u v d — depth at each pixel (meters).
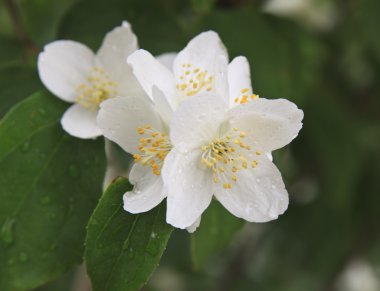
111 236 0.20
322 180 0.32
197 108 0.19
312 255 0.34
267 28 0.25
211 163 0.20
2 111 0.23
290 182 0.33
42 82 0.23
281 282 0.35
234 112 0.20
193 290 0.37
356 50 0.32
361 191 0.33
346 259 0.34
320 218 0.34
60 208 0.21
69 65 0.22
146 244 0.20
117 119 0.20
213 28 0.25
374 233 0.33
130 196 0.20
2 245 0.21
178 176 0.20
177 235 0.33
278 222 0.34
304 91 0.27
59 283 0.33
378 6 0.28
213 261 0.36
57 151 0.21
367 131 0.32
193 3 0.25
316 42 0.31
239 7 0.27
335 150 0.31
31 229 0.21
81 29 0.24
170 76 0.21
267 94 0.24
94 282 0.20
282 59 0.25
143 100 0.20
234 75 0.21
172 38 0.24
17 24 0.25
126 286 0.20
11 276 0.21
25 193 0.21
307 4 0.32
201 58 0.21
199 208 0.20
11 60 0.25
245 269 0.35
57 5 0.27
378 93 0.32
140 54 0.20
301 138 0.31
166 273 0.36
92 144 0.22
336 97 0.32
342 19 0.32
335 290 0.35
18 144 0.21
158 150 0.20
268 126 0.20
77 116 0.22
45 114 0.22
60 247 0.21
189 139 0.20
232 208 0.20
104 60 0.22
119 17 0.24
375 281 0.40
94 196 0.21
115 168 0.24
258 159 0.20
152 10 0.24
